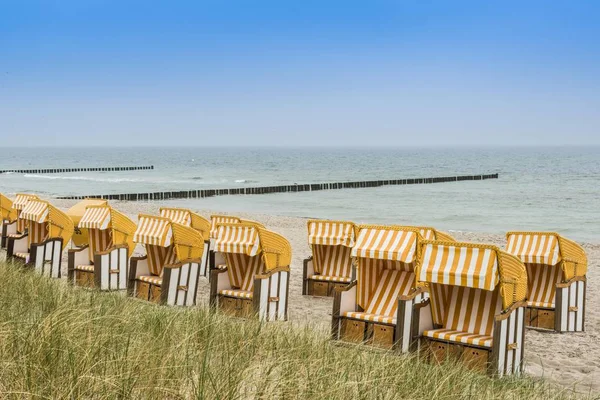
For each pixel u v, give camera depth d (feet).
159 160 583.58
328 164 455.63
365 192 177.17
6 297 23.02
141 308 23.89
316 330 24.00
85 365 13.89
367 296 24.80
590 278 46.62
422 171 329.72
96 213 34.86
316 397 14.43
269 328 21.67
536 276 32.22
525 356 25.68
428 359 21.65
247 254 28.84
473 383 18.13
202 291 36.06
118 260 33.58
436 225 99.45
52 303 22.50
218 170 363.35
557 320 30.09
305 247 60.13
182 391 13.76
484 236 78.89
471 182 222.48
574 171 309.83
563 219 108.68
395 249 23.49
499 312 21.85
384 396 15.30
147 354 15.21
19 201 45.83
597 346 27.76
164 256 31.78
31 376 13.11
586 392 20.75
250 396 14.15
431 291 22.47
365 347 22.06
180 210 41.14
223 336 19.61
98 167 399.24
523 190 181.78
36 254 35.37
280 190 181.47
